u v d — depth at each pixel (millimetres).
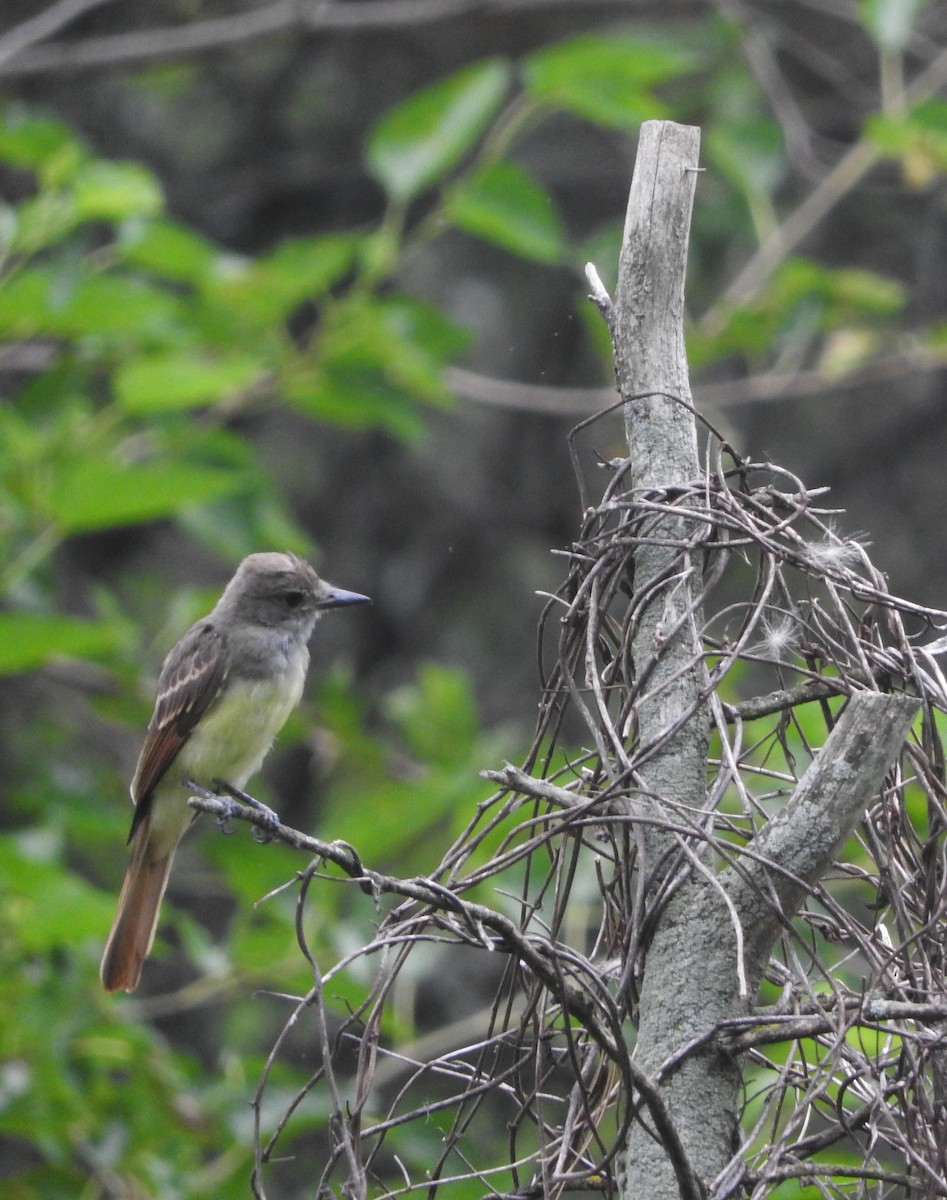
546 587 20391
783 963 7199
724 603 14594
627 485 7344
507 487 20812
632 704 6145
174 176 20672
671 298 6668
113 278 11211
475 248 20375
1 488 11430
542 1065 6332
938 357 13555
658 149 6723
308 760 18266
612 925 6406
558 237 11742
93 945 10914
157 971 17141
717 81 16891
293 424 20828
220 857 10688
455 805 10281
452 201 11852
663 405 6570
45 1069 10297
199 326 12188
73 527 11352
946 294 19688
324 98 21625
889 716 5734
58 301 11148
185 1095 10703
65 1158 10680
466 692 13008
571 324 20047
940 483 20391
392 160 11836
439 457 20984
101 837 13148
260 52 21359
